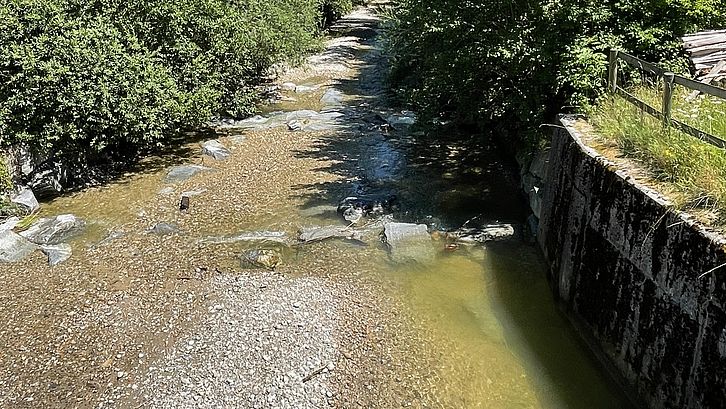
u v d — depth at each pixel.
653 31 11.02
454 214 12.94
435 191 14.13
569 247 9.36
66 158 14.34
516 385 7.89
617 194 7.89
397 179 14.91
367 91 23.81
